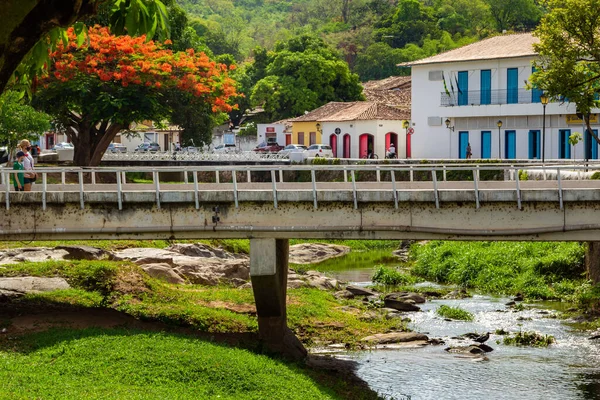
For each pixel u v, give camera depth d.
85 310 24.45
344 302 31.45
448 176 55.53
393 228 22.20
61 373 18.03
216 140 102.88
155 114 52.06
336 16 166.00
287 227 22.48
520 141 60.19
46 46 11.58
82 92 50.59
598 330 27.62
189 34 68.94
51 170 23.22
